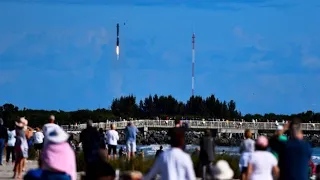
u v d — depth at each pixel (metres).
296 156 47.62
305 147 47.78
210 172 41.19
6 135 98.56
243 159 65.44
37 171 50.22
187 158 40.84
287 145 47.84
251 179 48.47
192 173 40.81
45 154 46.06
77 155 99.00
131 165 90.81
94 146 75.62
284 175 47.88
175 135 41.06
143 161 93.12
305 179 47.69
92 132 76.25
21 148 79.19
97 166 45.50
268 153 48.62
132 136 103.25
